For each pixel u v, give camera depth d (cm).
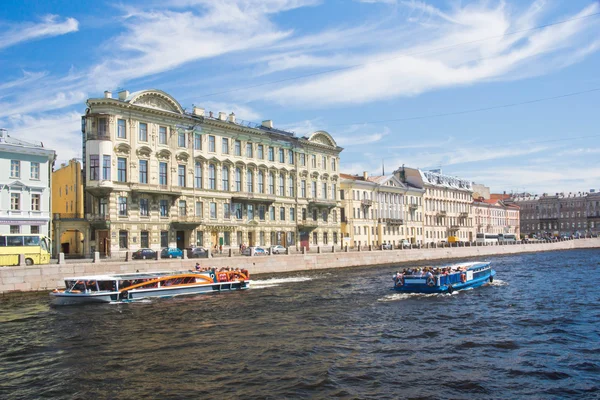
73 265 3959
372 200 9812
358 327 2564
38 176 4925
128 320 2770
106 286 3453
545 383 1714
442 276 3762
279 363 1925
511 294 3759
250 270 5338
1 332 2480
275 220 7525
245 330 2498
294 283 4572
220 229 6650
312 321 2719
